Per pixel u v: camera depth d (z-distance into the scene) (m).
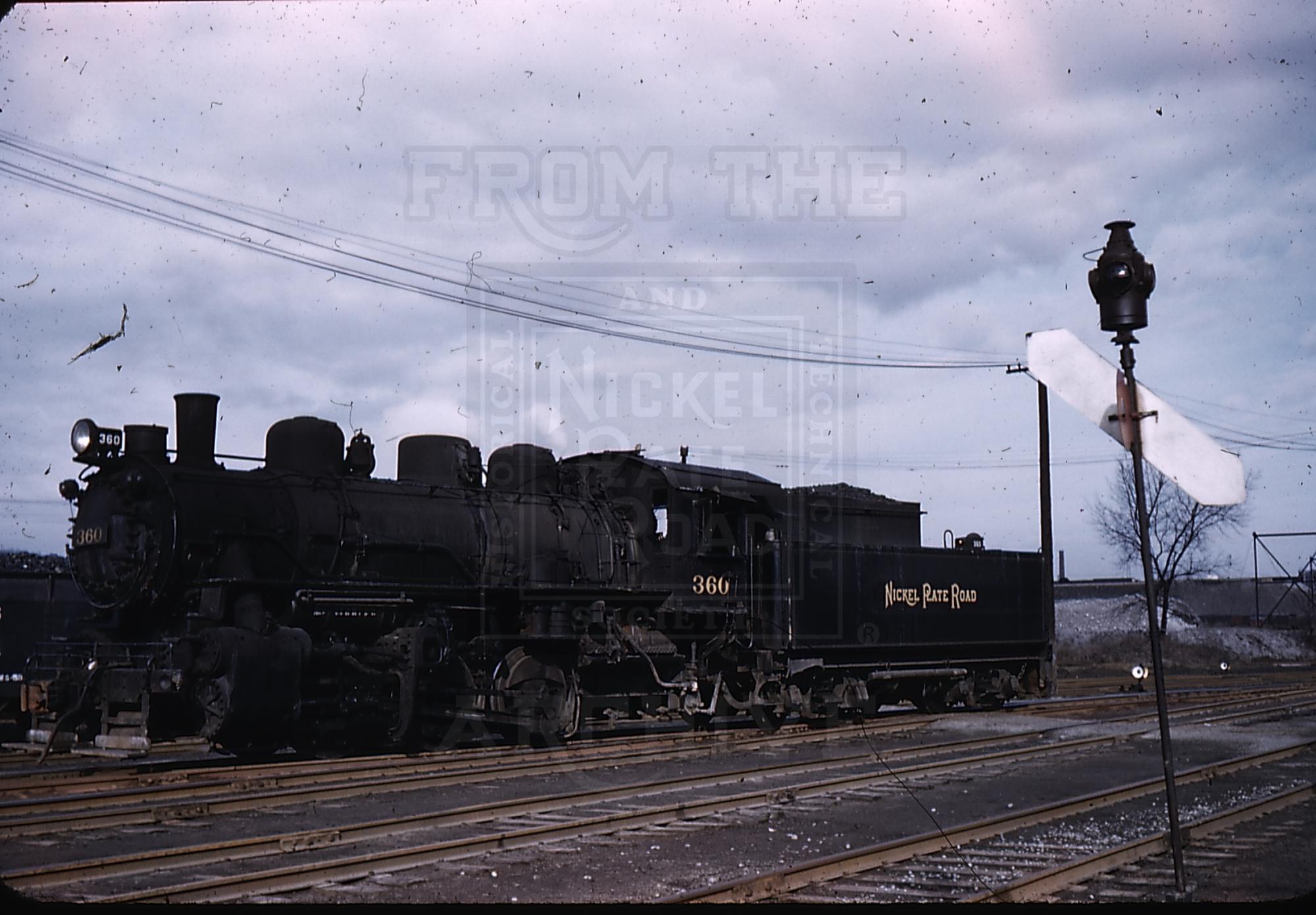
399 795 12.13
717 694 19.78
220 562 14.77
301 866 7.99
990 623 25.27
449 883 8.05
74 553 15.34
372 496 16.50
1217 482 7.46
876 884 8.02
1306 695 30.50
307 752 15.55
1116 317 7.77
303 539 15.44
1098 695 32.41
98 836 9.68
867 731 19.86
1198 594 87.62
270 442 16.48
